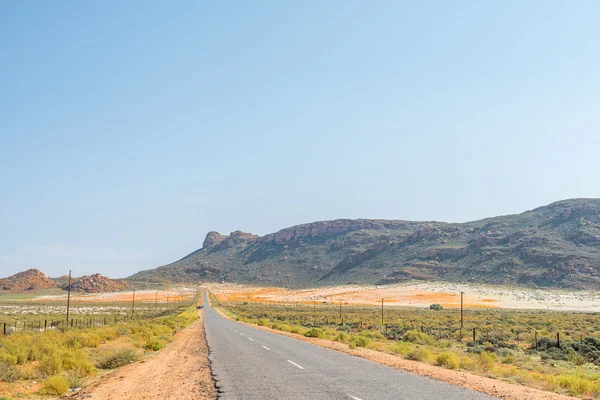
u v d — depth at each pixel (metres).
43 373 16.61
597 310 116.31
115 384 15.00
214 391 13.10
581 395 13.70
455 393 12.48
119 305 144.25
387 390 12.84
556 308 123.19
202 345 28.67
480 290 172.50
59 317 72.06
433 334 45.19
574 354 27.84
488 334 42.47
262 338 34.00
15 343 22.39
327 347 26.73
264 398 11.90
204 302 172.62
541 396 12.68
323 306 140.25
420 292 175.25
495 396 12.24
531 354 30.11
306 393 12.45
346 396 12.01
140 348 27.84
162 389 13.80
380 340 36.66
